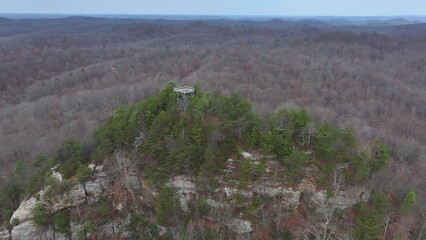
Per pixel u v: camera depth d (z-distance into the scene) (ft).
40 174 138.62
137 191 132.26
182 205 128.26
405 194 128.88
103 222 128.57
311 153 132.16
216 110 140.97
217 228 124.26
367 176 130.72
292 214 124.36
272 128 134.72
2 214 137.08
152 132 134.62
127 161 131.64
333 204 124.26
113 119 146.10
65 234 126.11
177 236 121.19
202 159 128.06
